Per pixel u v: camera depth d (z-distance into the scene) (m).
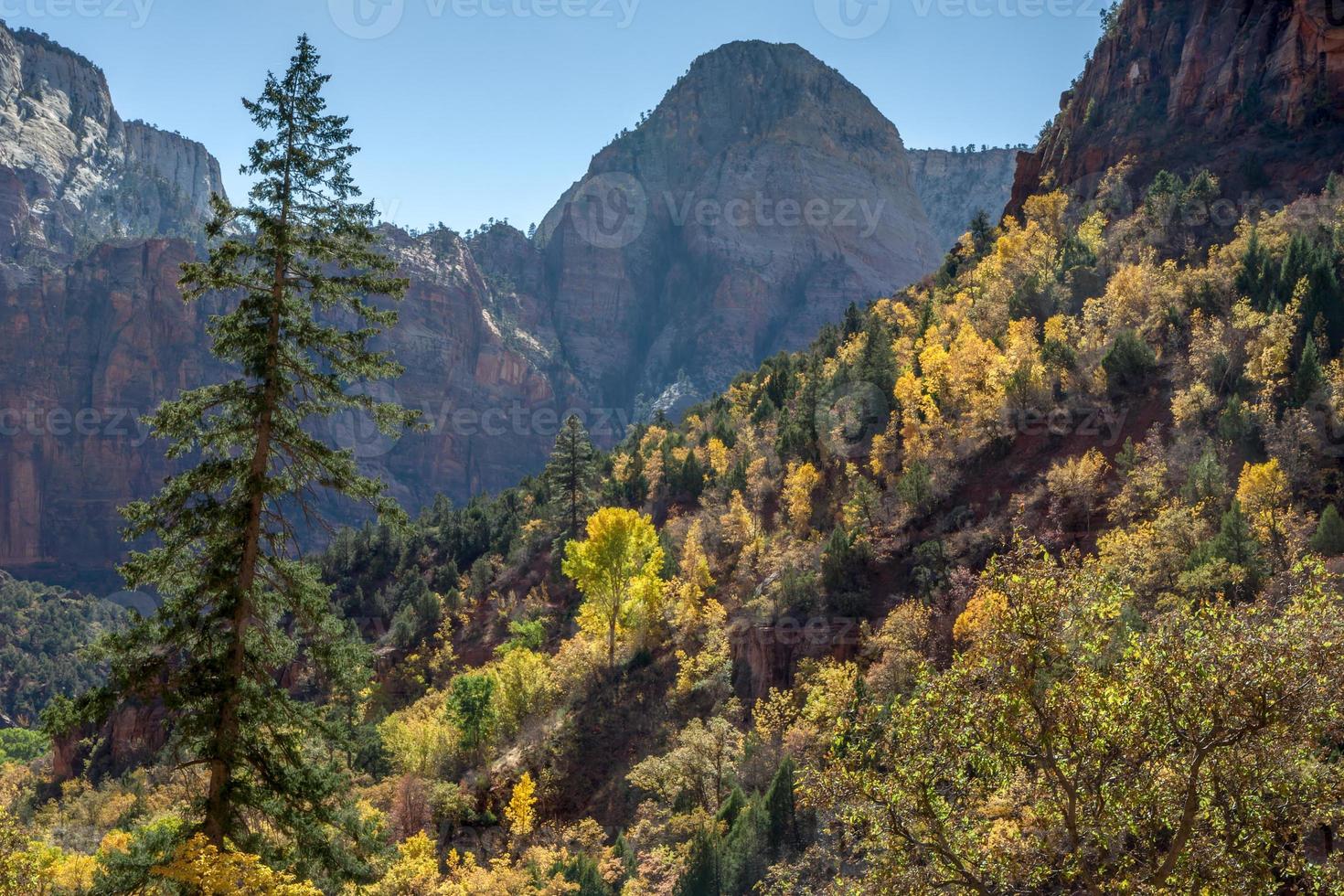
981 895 19.62
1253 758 18.59
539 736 74.56
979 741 20.25
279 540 22.75
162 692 20.91
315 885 22.73
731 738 63.03
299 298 22.88
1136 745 19.02
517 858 62.34
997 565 21.14
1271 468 59.88
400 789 68.56
